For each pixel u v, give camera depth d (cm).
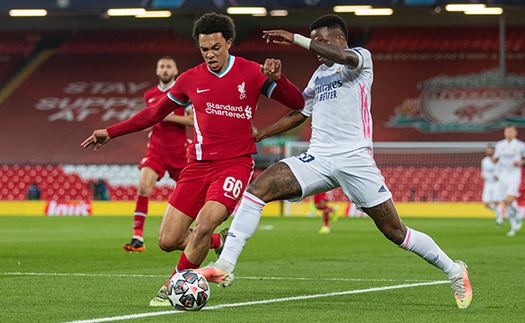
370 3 8188
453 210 8650
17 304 1814
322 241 4484
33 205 8988
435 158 9938
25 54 11369
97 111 10500
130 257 3288
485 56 10619
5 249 3753
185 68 10869
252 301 1892
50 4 8619
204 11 8750
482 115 10044
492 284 2339
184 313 1655
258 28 11125
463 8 8306
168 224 1947
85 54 11288
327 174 1839
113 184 9500
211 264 1775
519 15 9925
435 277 2525
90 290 2114
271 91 1892
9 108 10688
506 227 6291
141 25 11138
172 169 3506
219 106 1877
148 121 1933
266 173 1841
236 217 1819
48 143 10150
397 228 1847
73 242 4300
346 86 1848
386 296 2014
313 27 1908
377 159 10012
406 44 10894
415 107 10256
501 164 5366
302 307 1781
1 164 9769
